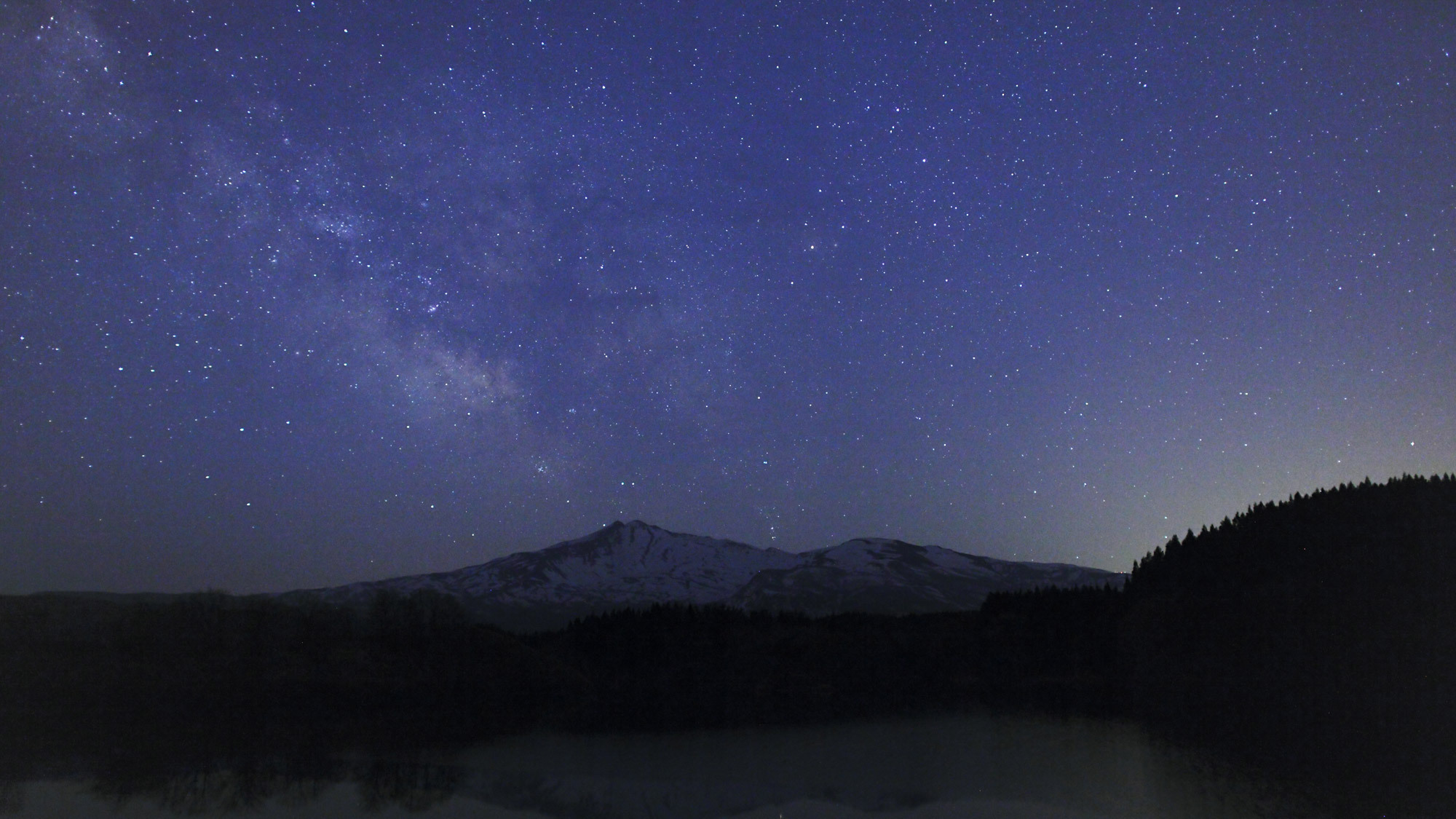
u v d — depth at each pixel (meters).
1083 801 34.59
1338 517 131.88
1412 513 125.88
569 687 100.38
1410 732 58.59
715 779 40.31
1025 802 34.50
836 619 155.50
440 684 92.00
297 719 69.69
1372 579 114.62
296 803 34.25
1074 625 141.50
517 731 62.81
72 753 48.94
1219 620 120.56
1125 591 147.50
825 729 64.88
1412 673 92.12
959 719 73.00
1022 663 126.00
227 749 51.03
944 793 36.44
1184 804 33.81
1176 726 64.88
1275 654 107.06
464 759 47.31
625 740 57.41
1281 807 33.25
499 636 109.56
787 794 36.41
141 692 76.88
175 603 98.69
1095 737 58.47
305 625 99.94
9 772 41.94
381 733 60.78
